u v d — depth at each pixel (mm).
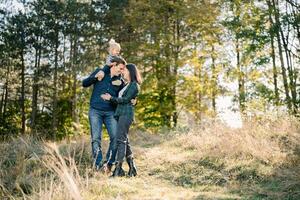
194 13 20953
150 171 6828
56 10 29438
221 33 22453
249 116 9664
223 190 5762
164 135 10320
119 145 6281
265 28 19766
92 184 5227
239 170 6656
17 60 31078
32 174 5793
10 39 30266
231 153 7367
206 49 22016
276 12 19203
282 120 9258
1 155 6906
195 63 20891
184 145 8719
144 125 20594
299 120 9445
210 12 21312
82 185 4727
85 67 28344
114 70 6633
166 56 21062
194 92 20828
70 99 29141
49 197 4293
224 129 9008
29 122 33250
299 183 5594
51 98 31750
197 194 5398
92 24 29109
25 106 34219
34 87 30766
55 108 28891
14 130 30500
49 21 29516
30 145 7641
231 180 6320
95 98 6652
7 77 31641
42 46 29734
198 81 20672
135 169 6484
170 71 21078
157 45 21172
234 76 21203
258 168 6578
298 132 8398
